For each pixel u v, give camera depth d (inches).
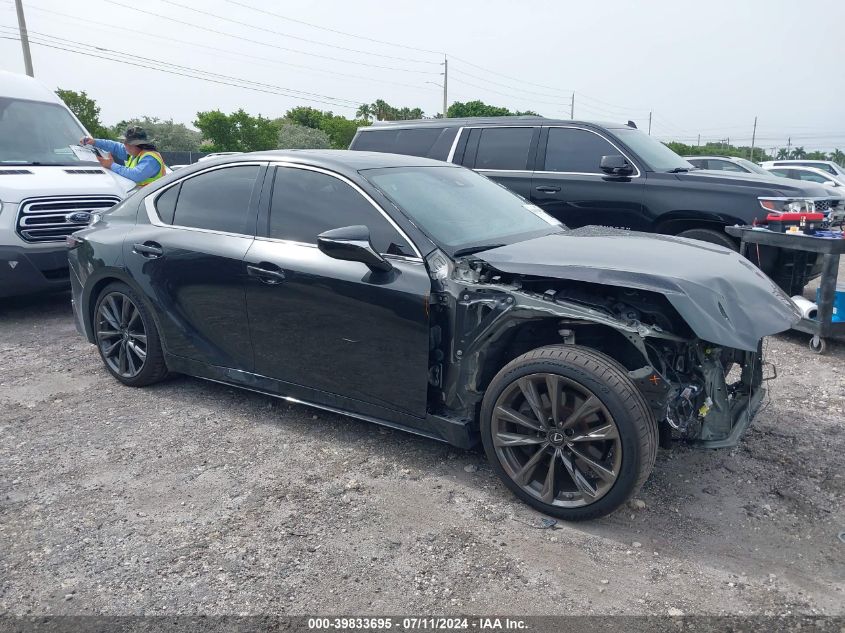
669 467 145.0
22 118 304.3
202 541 119.0
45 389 193.0
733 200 251.1
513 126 304.7
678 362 128.3
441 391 136.4
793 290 236.2
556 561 113.0
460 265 133.9
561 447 122.5
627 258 127.0
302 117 2773.1
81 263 195.5
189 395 187.3
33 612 101.7
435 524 123.8
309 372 152.5
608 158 273.6
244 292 158.7
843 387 193.9
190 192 177.9
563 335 128.4
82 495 134.8
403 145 331.0
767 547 116.9
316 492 135.2
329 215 150.3
